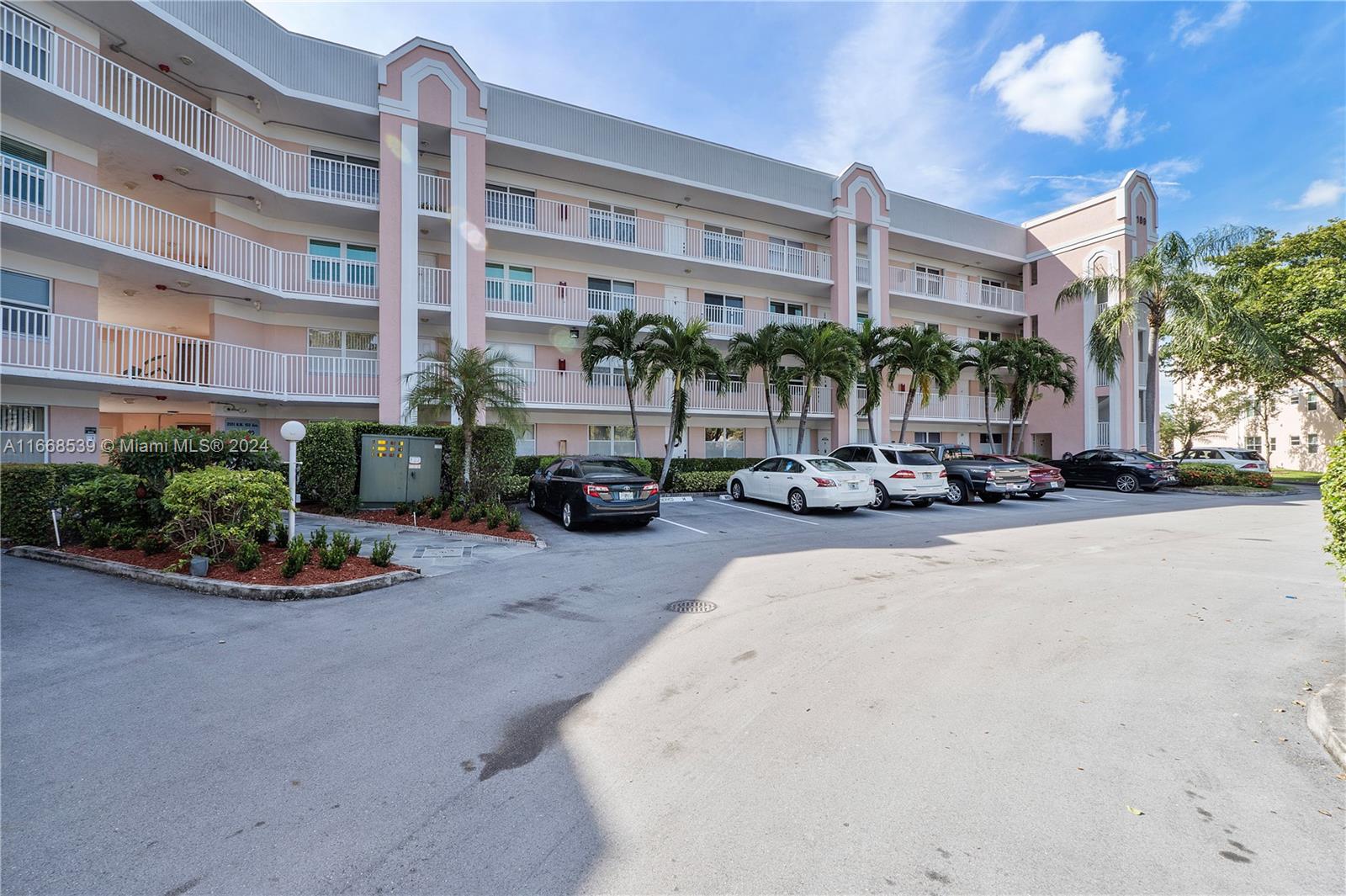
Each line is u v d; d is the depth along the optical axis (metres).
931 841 2.81
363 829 2.89
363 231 18.28
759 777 3.36
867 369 21.91
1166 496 20.69
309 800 3.12
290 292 16.33
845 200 25.23
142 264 13.36
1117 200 27.50
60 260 12.83
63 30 12.64
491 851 2.74
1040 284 30.72
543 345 21.02
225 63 14.62
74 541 9.69
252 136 15.50
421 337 18.94
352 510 13.16
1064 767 3.48
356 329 18.22
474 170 17.92
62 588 7.32
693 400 22.73
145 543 8.47
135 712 4.13
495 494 13.59
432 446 13.77
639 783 3.29
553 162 20.00
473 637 5.77
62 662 5.04
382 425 13.68
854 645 5.53
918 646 5.50
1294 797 3.19
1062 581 7.99
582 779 3.34
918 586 7.71
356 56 16.92
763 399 24.39
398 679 4.75
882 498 16.31
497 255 20.36
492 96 18.67
